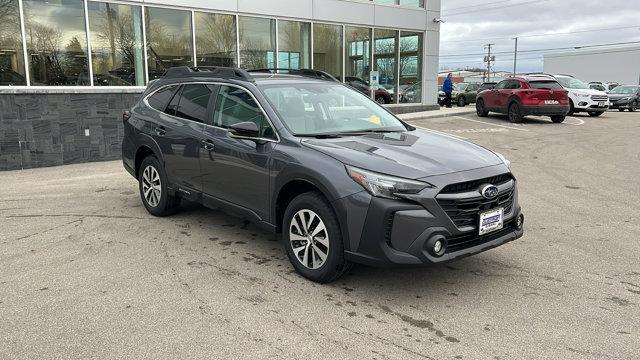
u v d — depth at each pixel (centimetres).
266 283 438
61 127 1082
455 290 427
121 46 1259
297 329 360
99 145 1141
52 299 404
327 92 546
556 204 722
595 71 4481
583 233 585
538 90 1766
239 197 501
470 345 341
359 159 408
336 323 370
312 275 435
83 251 516
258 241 548
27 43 1109
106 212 663
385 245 385
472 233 406
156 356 325
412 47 2033
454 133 1513
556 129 1627
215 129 531
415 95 2083
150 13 1302
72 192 784
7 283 436
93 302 399
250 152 479
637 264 488
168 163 595
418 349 335
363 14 1823
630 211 686
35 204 707
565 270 471
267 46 1572
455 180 395
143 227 596
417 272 464
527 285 438
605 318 379
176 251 516
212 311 386
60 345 338
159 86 650
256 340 345
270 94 502
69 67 1175
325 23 1725
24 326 362
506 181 441
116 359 321
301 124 480
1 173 980
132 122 661
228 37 1471
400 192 382
